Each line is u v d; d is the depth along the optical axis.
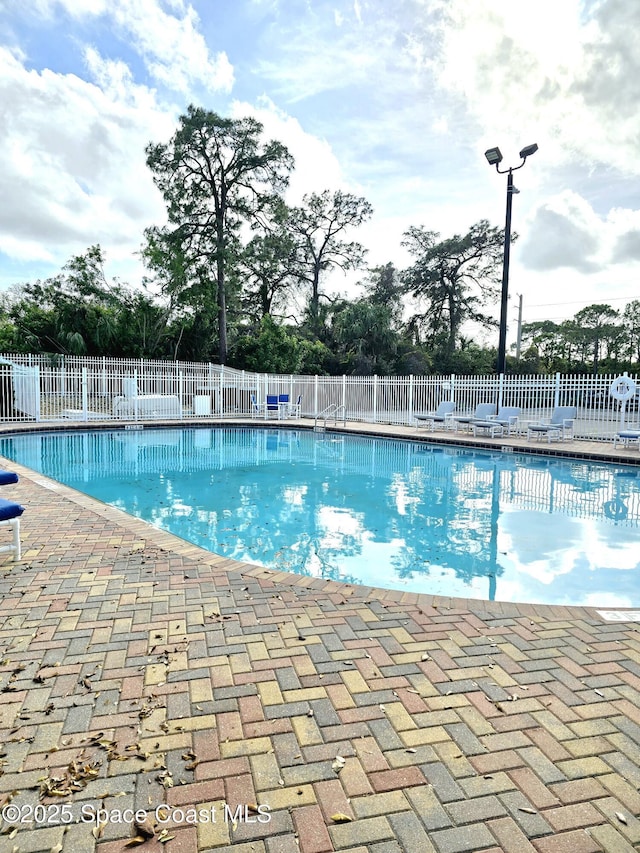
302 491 8.53
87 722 2.20
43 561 4.22
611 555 5.48
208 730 2.17
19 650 2.80
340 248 35.50
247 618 3.24
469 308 36.53
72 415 17.44
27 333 24.09
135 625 3.12
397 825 1.70
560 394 14.17
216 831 1.67
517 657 2.81
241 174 28.11
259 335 29.98
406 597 3.61
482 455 12.34
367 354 30.20
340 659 2.77
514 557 5.40
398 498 8.07
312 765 1.98
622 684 2.57
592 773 1.96
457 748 2.09
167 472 10.17
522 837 1.66
